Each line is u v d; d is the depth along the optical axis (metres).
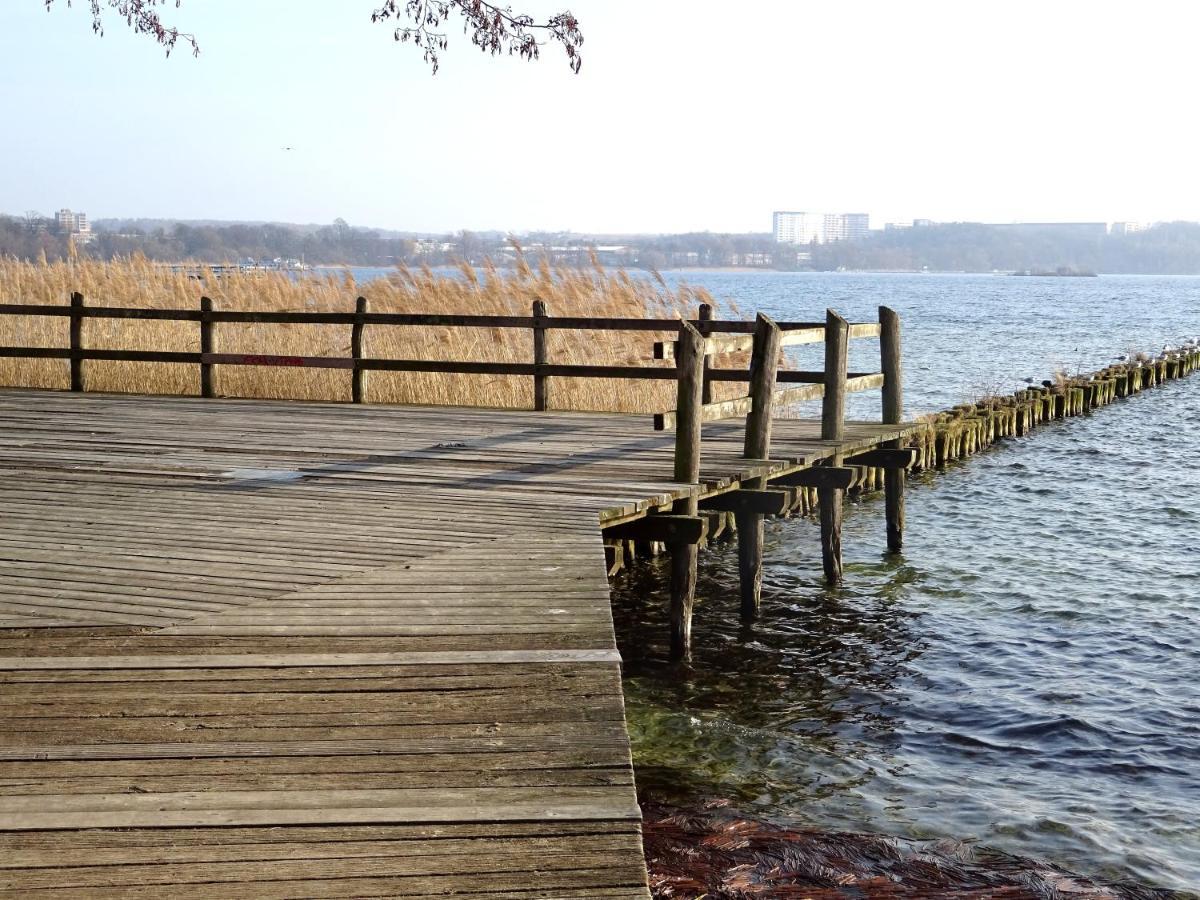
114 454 9.13
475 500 7.27
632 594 9.80
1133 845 5.21
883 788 5.82
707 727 6.66
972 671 7.84
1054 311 84.75
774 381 8.57
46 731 3.76
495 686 4.12
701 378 7.71
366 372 13.36
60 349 13.84
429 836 3.16
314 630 4.66
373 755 3.62
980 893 4.62
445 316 12.16
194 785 3.42
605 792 3.40
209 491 7.62
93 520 6.71
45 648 4.45
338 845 3.11
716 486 7.80
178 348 15.82
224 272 18.56
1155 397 29.34
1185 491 15.48
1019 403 21.98
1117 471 17.23
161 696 4.02
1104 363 38.19
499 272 16.28
